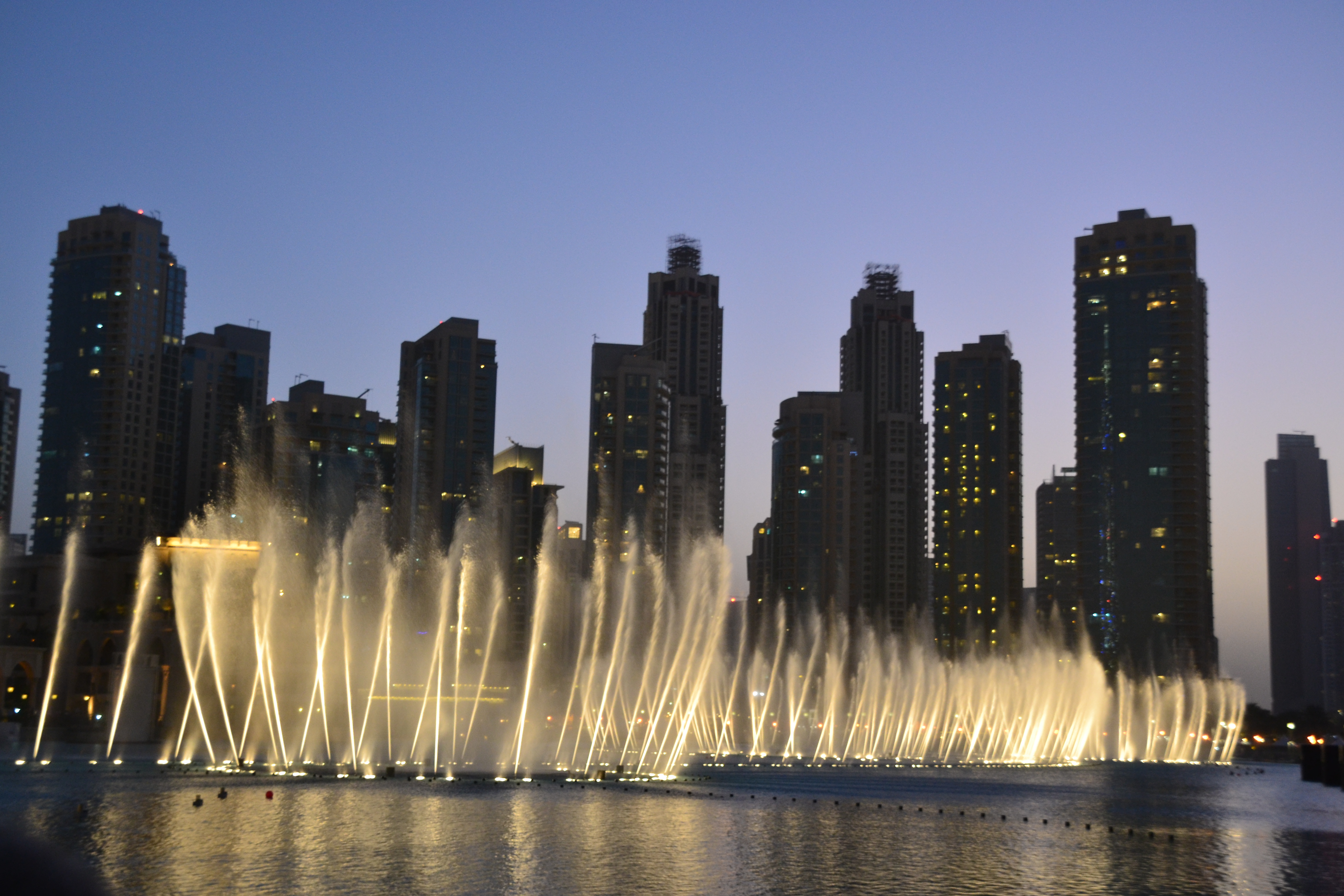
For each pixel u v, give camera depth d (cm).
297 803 10462
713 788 14200
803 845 8744
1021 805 13700
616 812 10475
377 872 6800
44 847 1288
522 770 16625
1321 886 7469
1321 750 10081
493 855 7575
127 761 16225
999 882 7300
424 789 12350
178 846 7619
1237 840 10106
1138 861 8488
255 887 6272
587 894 6344
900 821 10725
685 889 6625
